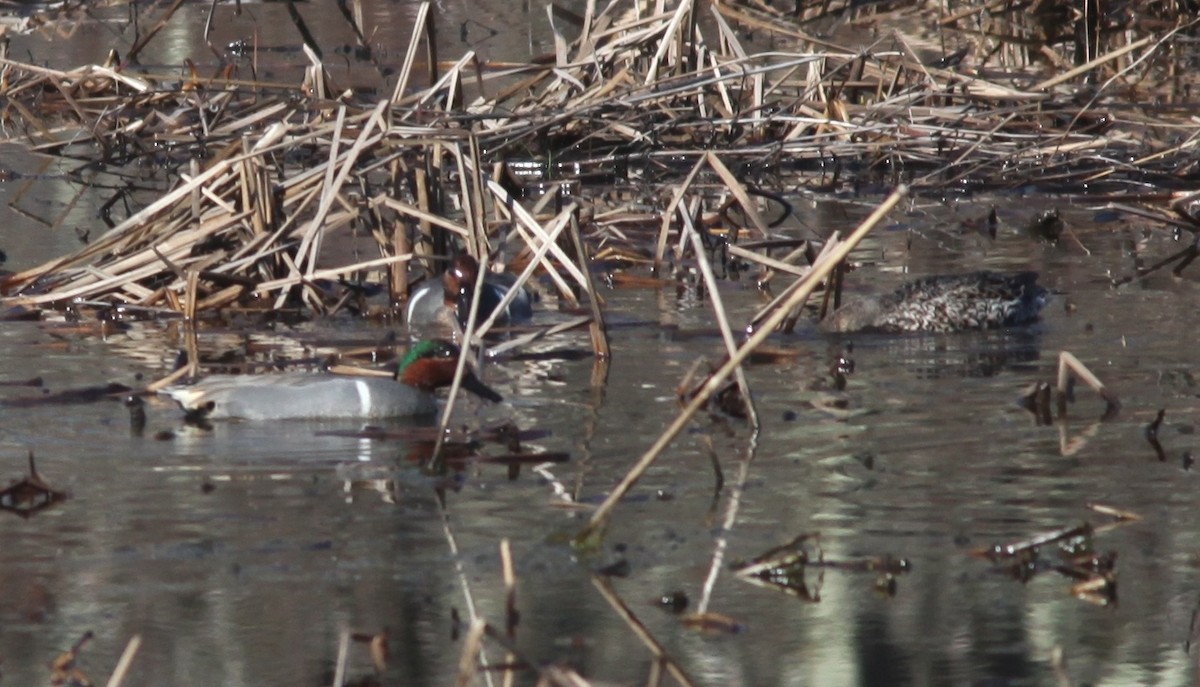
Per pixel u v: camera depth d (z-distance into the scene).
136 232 17.83
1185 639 8.75
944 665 8.47
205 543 10.00
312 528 10.24
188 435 12.29
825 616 9.01
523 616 9.02
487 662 8.52
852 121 23.86
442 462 11.58
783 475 11.26
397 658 8.45
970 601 9.23
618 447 11.90
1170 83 28.45
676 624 8.93
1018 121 24.22
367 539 10.06
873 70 26.75
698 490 10.95
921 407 13.01
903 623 8.95
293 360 14.68
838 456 11.68
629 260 18.75
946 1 35.75
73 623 8.92
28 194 23.11
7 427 12.47
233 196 18.02
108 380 13.87
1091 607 9.13
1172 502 10.64
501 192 16.80
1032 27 34.56
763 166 23.98
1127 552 9.84
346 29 35.59
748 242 18.45
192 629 8.84
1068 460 11.55
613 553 9.85
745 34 33.25
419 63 30.56
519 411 12.92
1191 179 22.72
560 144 24.84
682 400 13.16
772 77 27.39
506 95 23.91
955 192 22.84
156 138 25.31
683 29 24.75
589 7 24.39
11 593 9.26
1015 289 15.92
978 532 10.17
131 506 10.66
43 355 14.83
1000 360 14.60
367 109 21.28
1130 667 8.42
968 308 15.73
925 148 23.70
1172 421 12.44
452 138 18.25
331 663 8.47
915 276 18.14
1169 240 19.86
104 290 16.88
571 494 10.87
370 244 19.55
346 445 12.01
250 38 34.38
